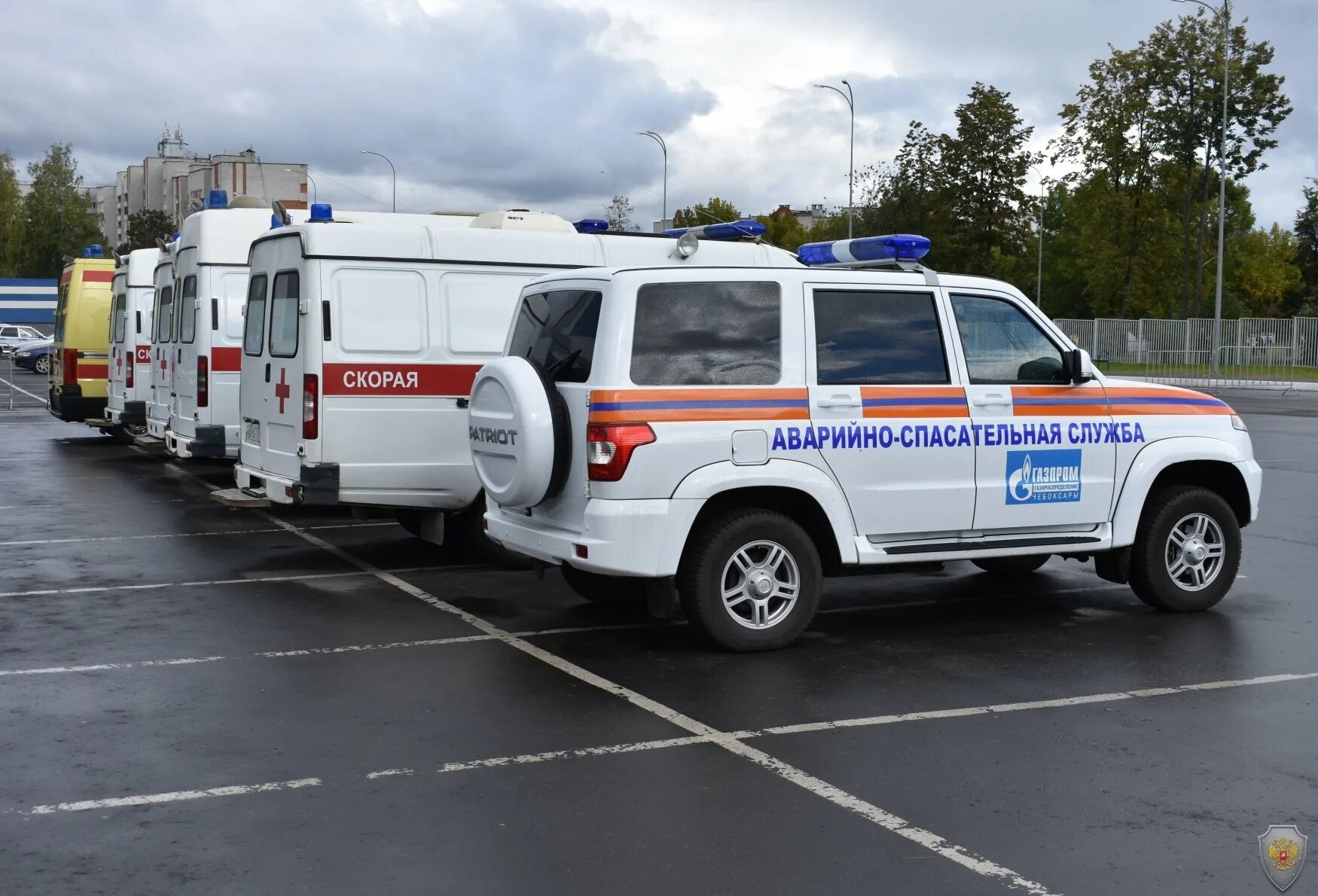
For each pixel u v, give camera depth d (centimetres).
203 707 642
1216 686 684
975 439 782
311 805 505
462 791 521
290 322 1007
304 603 901
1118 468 826
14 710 636
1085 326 5216
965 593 944
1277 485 1598
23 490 1541
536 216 1141
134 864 447
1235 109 5444
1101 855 455
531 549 762
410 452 999
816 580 756
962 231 5484
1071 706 645
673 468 711
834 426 746
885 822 486
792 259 1173
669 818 491
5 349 5694
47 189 9712
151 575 1005
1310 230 8269
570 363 745
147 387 1880
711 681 690
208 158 11338
